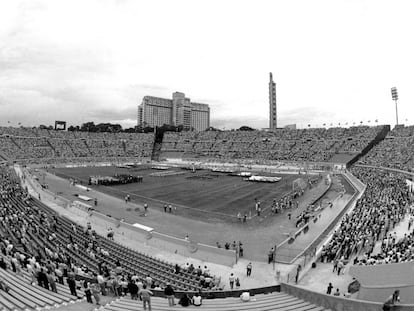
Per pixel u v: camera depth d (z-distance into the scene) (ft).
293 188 214.07
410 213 124.67
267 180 254.27
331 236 108.06
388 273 55.52
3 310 42.37
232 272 85.87
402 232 103.50
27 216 123.34
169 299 52.60
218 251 97.55
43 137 449.89
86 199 176.14
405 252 74.08
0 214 116.26
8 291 50.72
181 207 164.45
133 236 116.88
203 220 139.95
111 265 81.46
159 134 567.18
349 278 74.02
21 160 369.91
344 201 174.81
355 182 237.04
